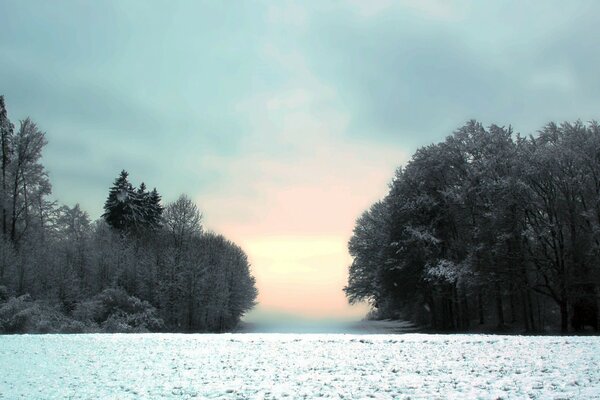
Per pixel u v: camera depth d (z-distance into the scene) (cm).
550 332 4088
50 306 5016
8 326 4200
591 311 4272
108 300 5238
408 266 5044
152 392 1190
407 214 5097
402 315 7531
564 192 4006
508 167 4406
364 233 6919
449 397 1077
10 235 5962
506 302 5334
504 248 4169
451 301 5288
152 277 6022
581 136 4094
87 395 1159
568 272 3938
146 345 2222
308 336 2592
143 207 8400
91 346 2178
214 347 2142
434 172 5097
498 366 1502
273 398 1107
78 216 8219
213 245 7238
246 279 7988
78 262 6300
